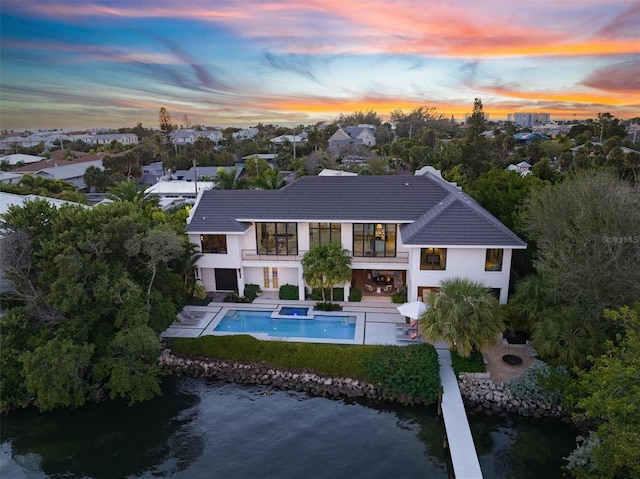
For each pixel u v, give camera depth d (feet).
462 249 97.09
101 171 285.64
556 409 75.10
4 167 345.51
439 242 94.94
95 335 84.58
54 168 303.27
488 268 98.53
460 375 82.02
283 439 71.46
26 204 86.69
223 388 86.17
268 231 114.62
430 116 618.03
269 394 83.87
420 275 100.01
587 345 75.51
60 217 84.53
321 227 112.47
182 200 200.44
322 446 69.62
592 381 62.34
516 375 81.66
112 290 80.28
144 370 85.35
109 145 510.58
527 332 92.73
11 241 79.97
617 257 71.97
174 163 351.25
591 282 74.38
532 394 75.87
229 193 119.34
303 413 78.13
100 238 83.61
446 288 84.02
